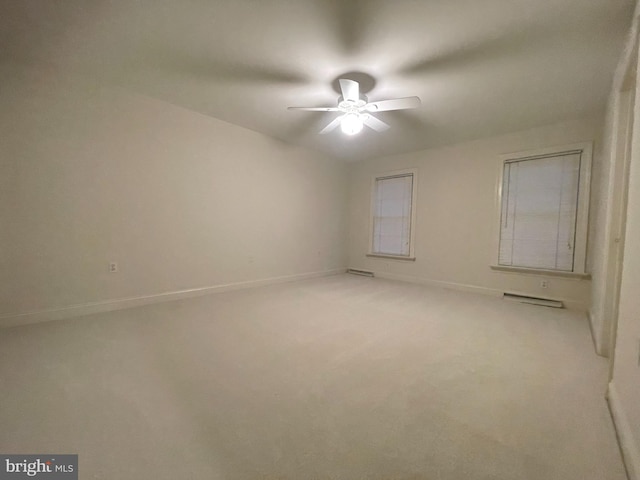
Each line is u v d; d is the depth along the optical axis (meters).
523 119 3.36
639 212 1.24
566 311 3.21
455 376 1.76
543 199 3.57
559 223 3.46
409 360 1.97
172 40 2.10
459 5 1.70
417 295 3.90
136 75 2.62
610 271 2.08
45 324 2.52
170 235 3.36
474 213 4.14
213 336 2.34
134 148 3.03
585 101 2.87
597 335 2.21
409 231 4.88
